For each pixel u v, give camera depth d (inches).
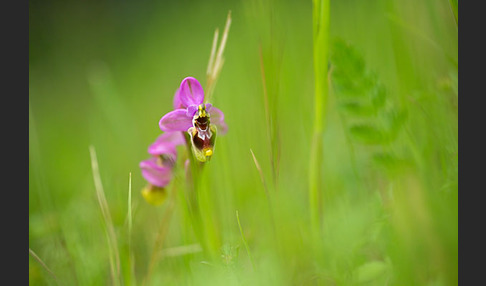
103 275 16.3
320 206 15.3
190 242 15.6
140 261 16.6
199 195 15.1
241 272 14.8
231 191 16.1
